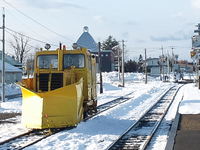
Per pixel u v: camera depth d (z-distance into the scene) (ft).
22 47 307.17
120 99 123.03
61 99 50.90
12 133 51.42
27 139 46.52
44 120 50.14
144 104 99.45
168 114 74.28
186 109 77.00
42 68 59.36
